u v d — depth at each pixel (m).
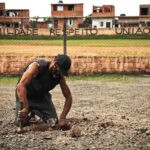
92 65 18.17
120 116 8.93
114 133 7.19
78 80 16.78
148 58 18.48
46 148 6.25
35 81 7.41
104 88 14.20
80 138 6.83
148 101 11.25
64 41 17.55
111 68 18.36
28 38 24.30
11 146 6.37
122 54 20.41
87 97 11.95
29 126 7.37
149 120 8.51
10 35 24.62
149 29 23.58
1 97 11.96
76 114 9.10
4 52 21.47
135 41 23.50
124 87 14.54
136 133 7.22
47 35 23.97
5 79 16.91
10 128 7.51
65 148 6.25
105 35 24.55
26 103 7.13
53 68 7.25
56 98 11.77
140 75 18.44
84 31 24.20
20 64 17.91
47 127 7.37
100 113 9.29
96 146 6.38
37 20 24.06
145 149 6.28
